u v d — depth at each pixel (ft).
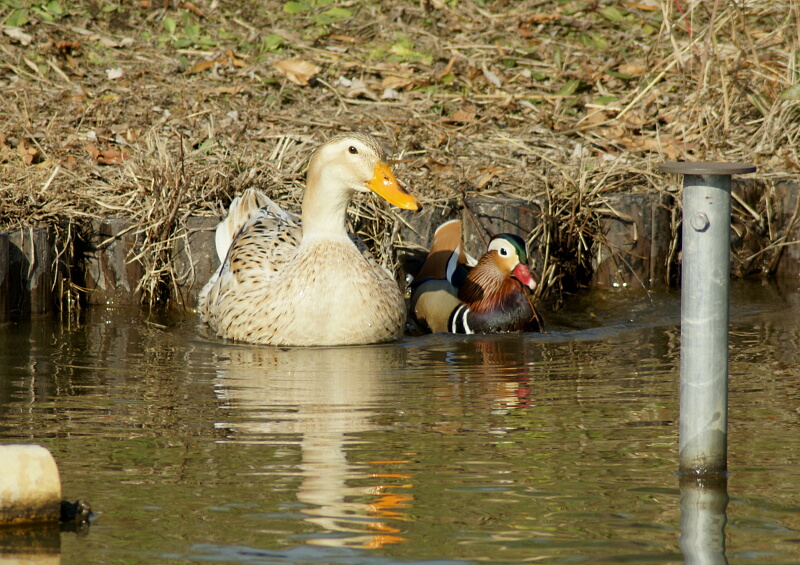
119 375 30.45
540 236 43.24
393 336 36.45
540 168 46.42
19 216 39.52
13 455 19.33
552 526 19.12
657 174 46.55
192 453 23.06
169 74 54.70
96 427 25.04
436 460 22.58
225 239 40.52
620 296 42.93
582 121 51.08
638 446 23.47
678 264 45.47
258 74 54.85
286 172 44.98
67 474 21.72
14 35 56.24
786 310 39.58
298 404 27.17
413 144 48.03
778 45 52.29
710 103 50.47
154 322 38.58
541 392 28.45
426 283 40.52
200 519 19.47
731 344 34.12
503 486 21.04
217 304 37.50
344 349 34.88
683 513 19.67
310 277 35.29
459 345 35.53
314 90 53.98
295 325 35.22
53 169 42.83
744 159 48.21
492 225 42.91
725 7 51.03
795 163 47.52
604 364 32.04
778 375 29.96
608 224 44.34
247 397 27.91
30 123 47.24
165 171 42.01
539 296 42.75
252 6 63.87
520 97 53.88
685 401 21.38
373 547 18.29
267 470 21.97
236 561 17.80
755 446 23.36
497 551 18.17
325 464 22.35
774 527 19.07
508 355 33.60
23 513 19.12
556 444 23.65
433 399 27.78
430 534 18.80
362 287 35.50
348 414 26.21
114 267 40.83
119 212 41.39
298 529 19.04
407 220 42.78
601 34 61.93
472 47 59.16
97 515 19.70
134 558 17.93
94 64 55.42
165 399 27.66
